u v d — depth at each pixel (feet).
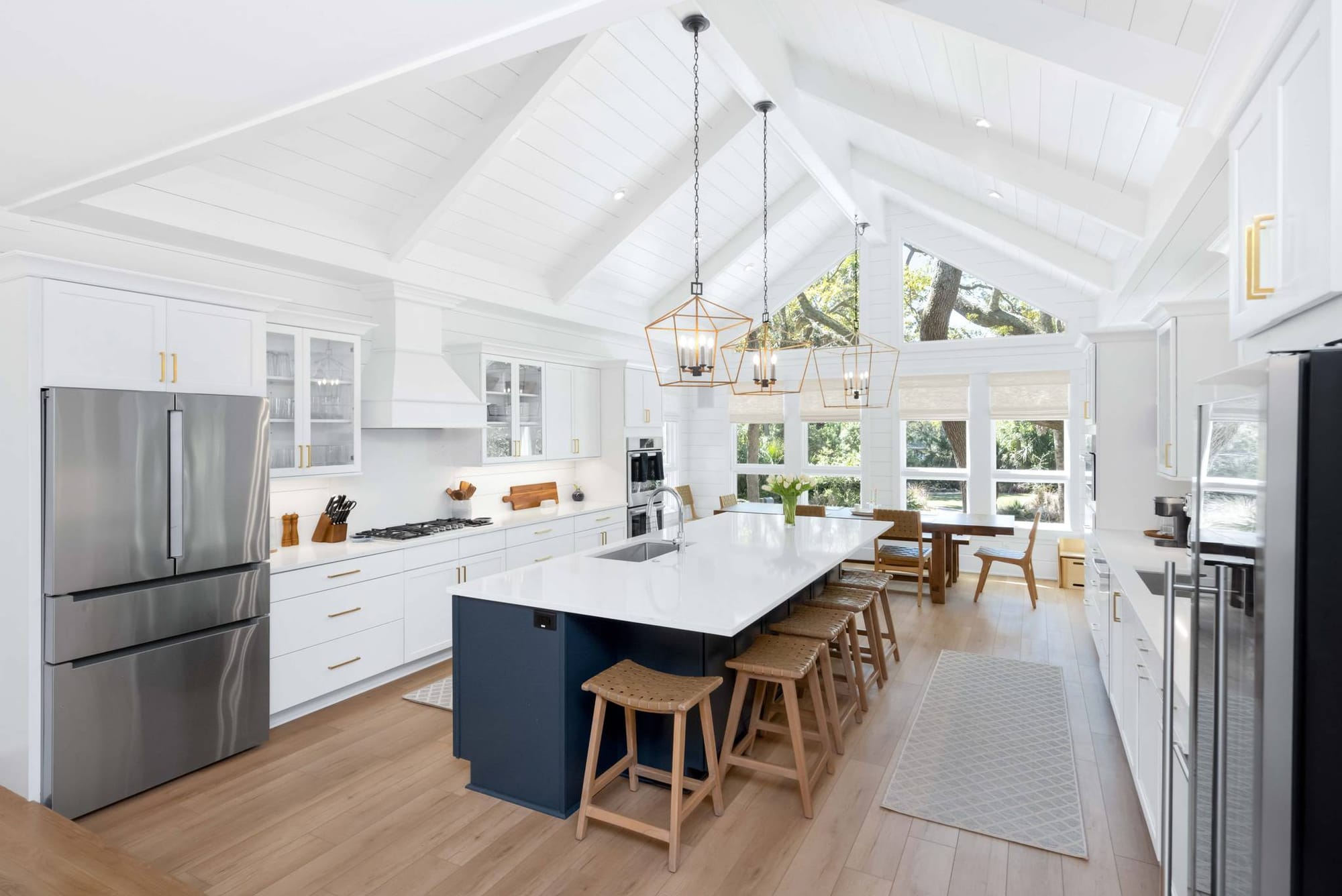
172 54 5.76
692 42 13.51
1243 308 5.49
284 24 5.32
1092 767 10.28
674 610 8.54
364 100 6.71
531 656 9.21
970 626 17.58
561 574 10.59
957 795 9.46
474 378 17.04
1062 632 17.02
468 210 15.30
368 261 13.97
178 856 8.15
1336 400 3.01
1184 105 8.16
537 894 7.45
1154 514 14.65
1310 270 3.98
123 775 9.44
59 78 6.14
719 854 8.17
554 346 21.04
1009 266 23.18
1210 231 10.46
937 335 24.52
